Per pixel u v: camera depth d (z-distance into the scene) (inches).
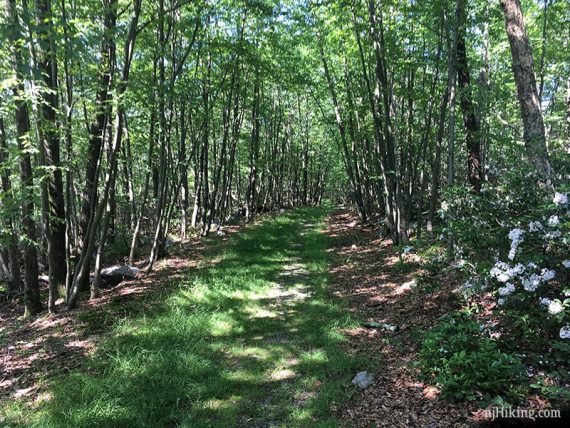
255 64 508.7
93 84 294.8
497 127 512.1
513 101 575.8
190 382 180.9
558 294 167.0
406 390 164.2
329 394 167.5
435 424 139.5
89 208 332.5
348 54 538.9
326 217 897.5
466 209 190.9
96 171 301.3
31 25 174.9
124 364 190.9
